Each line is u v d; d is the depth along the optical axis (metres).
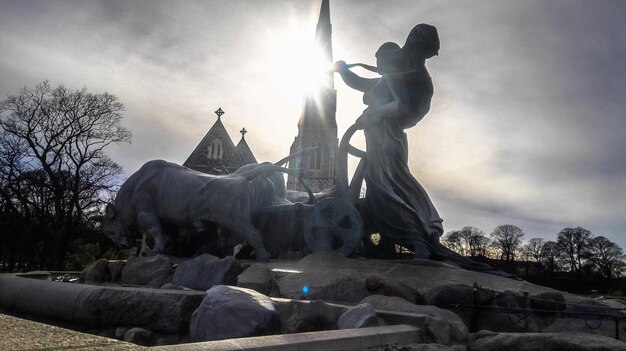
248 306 5.05
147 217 11.05
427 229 11.10
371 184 11.41
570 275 54.34
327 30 85.12
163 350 3.00
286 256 10.98
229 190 10.52
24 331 2.89
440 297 7.18
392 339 4.62
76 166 32.69
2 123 30.92
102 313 6.45
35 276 9.52
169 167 11.52
